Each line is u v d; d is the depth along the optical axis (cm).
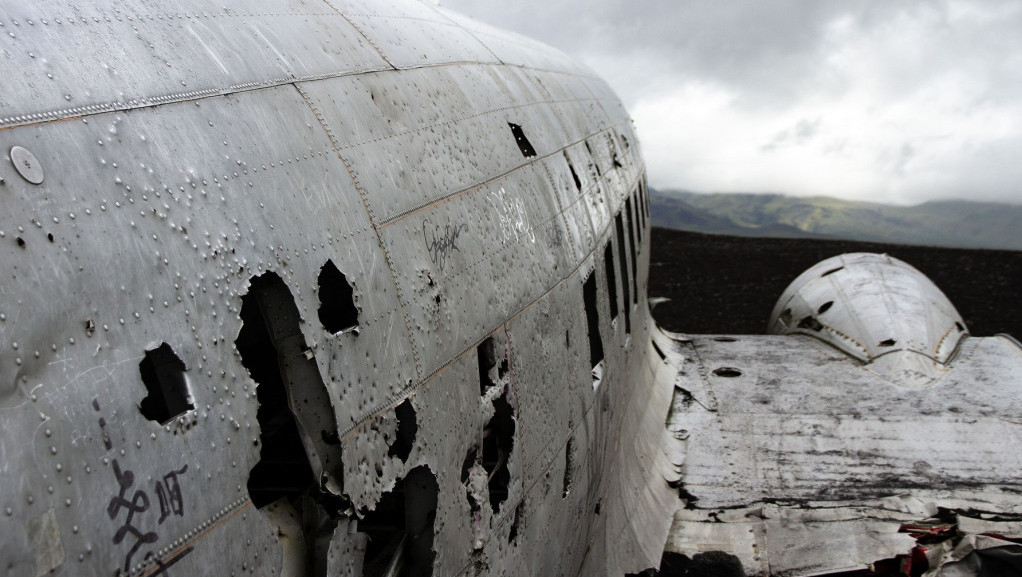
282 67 342
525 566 474
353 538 292
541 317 510
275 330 279
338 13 444
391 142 388
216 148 276
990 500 858
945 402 1021
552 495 523
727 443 988
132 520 210
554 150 642
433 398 358
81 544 196
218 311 249
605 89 1103
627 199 938
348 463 288
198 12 324
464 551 384
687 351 1252
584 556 653
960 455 927
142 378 240
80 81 244
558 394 536
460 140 466
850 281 1282
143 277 229
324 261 302
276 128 311
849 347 1182
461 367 390
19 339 194
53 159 221
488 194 471
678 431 1016
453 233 412
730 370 1166
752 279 2198
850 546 821
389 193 363
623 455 856
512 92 625
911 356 1109
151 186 244
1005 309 1928
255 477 351
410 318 349
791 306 1356
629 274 913
